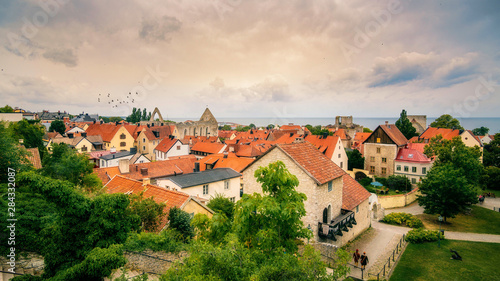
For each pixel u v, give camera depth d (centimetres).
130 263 1434
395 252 2512
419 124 9925
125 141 8869
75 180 2580
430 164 5419
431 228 3472
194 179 3406
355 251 2347
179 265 1027
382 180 5722
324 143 6122
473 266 2192
